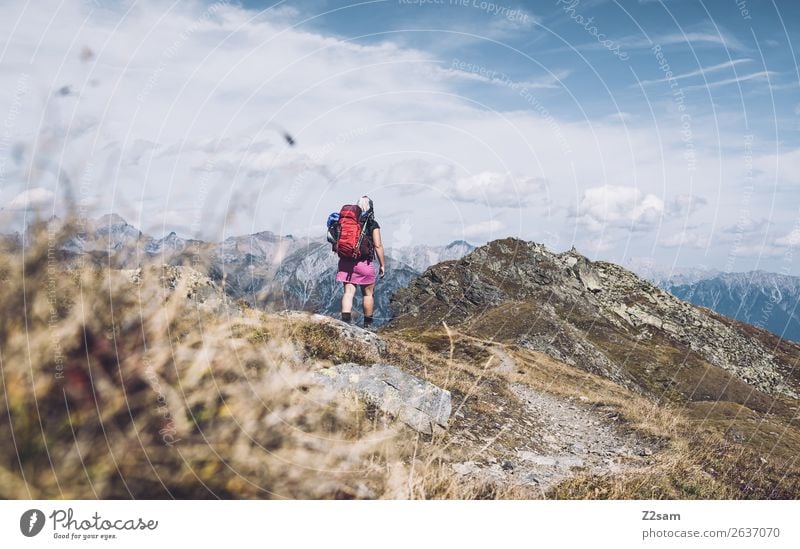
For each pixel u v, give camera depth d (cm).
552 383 1872
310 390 364
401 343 1296
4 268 199
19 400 202
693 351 11969
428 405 743
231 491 254
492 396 1112
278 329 341
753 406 7400
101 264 214
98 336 216
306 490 278
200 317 244
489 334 7162
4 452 201
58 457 207
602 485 587
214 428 245
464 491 396
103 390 213
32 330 204
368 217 999
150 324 223
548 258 12781
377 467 343
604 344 9625
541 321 7619
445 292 10256
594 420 1230
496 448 742
